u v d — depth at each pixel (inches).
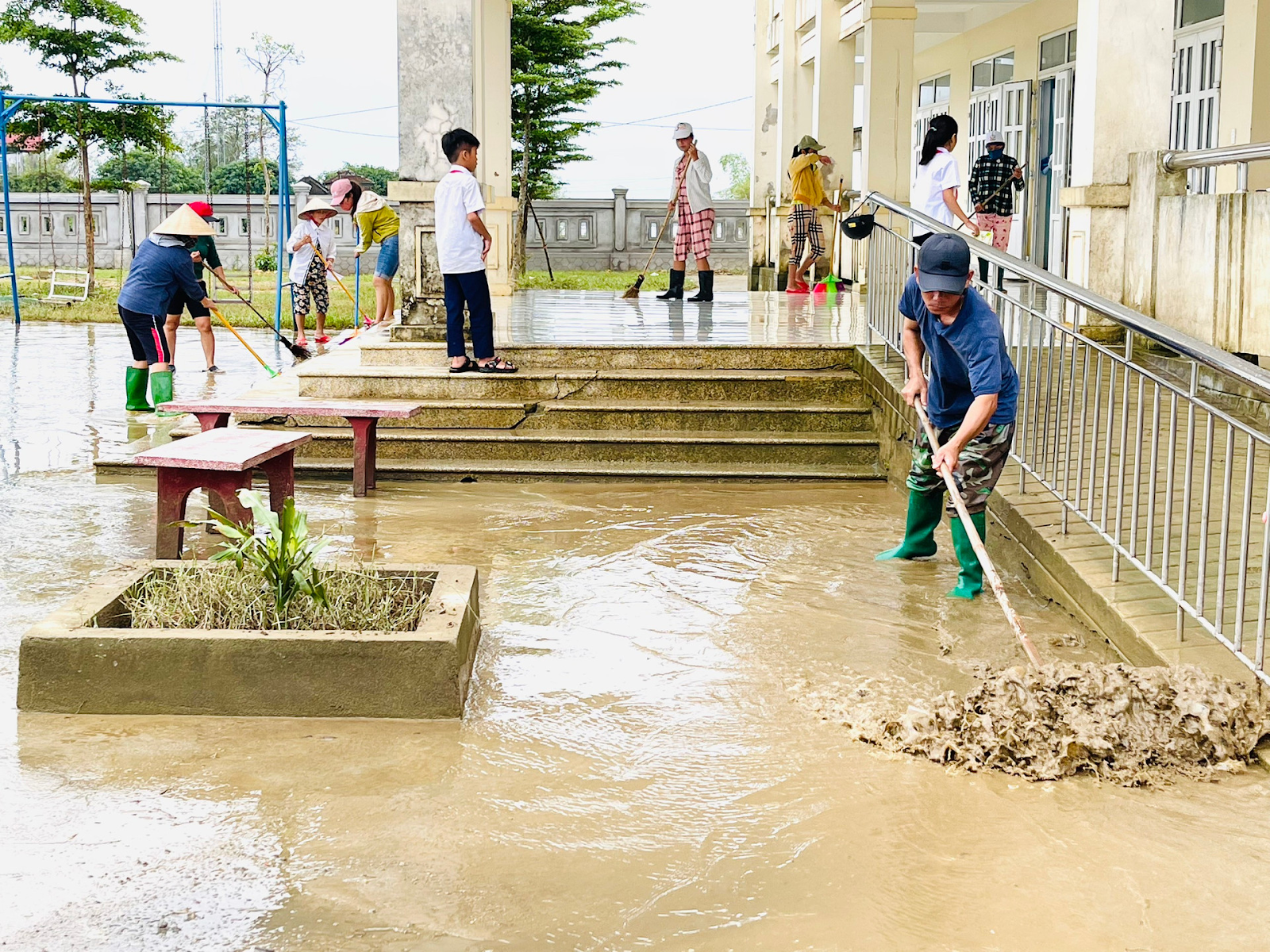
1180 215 316.2
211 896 109.3
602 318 445.1
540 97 1209.4
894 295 309.9
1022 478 230.7
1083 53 340.8
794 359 336.8
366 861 116.3
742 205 1237.1
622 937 103.9
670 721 151.7
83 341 637.3
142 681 150.7
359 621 158.9
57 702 151.1
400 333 361.4
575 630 185.8
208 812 125.6
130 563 179.6
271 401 315.0
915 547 226.8
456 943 102.5
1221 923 107.2
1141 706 143.0
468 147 324.8
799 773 137.3
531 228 1240.2
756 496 283.9
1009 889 112.6
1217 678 148.5
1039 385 221.0
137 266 373.1
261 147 1417.3
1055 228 697.0
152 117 994.7
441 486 294.0
